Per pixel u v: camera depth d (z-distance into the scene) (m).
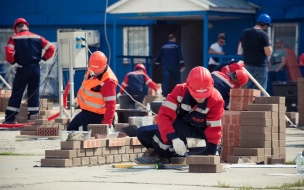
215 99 27.47
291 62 68.56
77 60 45.25
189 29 76.62
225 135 32.41
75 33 45.38
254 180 24.59
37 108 50.28
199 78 26.94
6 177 26.05
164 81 69.44
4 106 58.91
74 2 80.31
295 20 70.31
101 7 78.88
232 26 73.25
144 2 70.69
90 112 36.06
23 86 49.75
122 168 28.80
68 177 25.97
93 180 25.02
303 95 50.88
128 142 31.48
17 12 82.81
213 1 68.81
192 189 22.55
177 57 69.19
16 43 49.44
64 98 45.28
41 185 23.89
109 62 78.50
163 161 29.50
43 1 81.81
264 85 49.38
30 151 35.97
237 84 34.97
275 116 31.75
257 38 48.56
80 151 29.53
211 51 70.50
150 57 76.56
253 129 31.39
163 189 22.59
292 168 28.61
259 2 71.75
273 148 31.64
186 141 27.83
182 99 27.48
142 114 45.22
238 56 69.31
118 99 58.41
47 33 82.00
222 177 25.56
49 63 69.69
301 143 40.12
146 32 77.94
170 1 69.19
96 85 35.78
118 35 79.06
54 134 42.31
